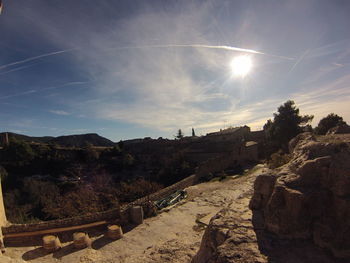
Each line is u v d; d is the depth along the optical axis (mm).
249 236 4844
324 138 6594
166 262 7004
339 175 4473
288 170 5773
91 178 44062
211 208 16375
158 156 56938
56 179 42125
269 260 4098
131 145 69375
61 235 12711
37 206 24938
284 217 4750
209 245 5406
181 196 19641
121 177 47438
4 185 35500
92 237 12727
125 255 10625
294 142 9836
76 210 18703
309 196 4621
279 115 37812
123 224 14203
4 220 13000
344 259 4027
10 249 11406
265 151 44219
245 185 21594
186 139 69250
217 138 57938
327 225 4422
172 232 12859
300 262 4020
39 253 11031
